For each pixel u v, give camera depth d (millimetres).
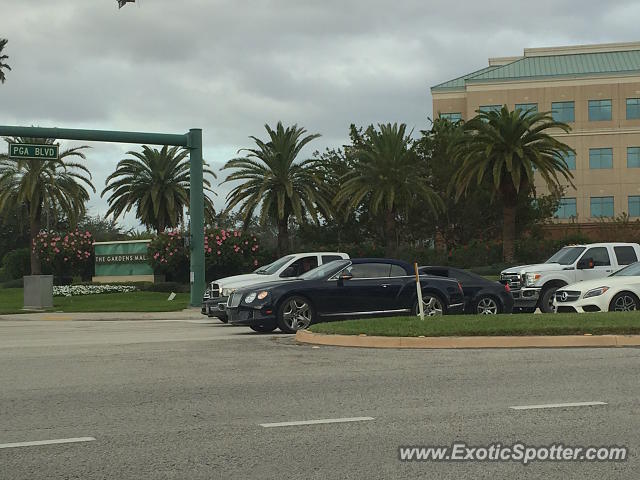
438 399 9156
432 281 18672
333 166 55125
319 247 61000
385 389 9859
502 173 48406
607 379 10391
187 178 57719
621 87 73062
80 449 7062
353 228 62719
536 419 8023
